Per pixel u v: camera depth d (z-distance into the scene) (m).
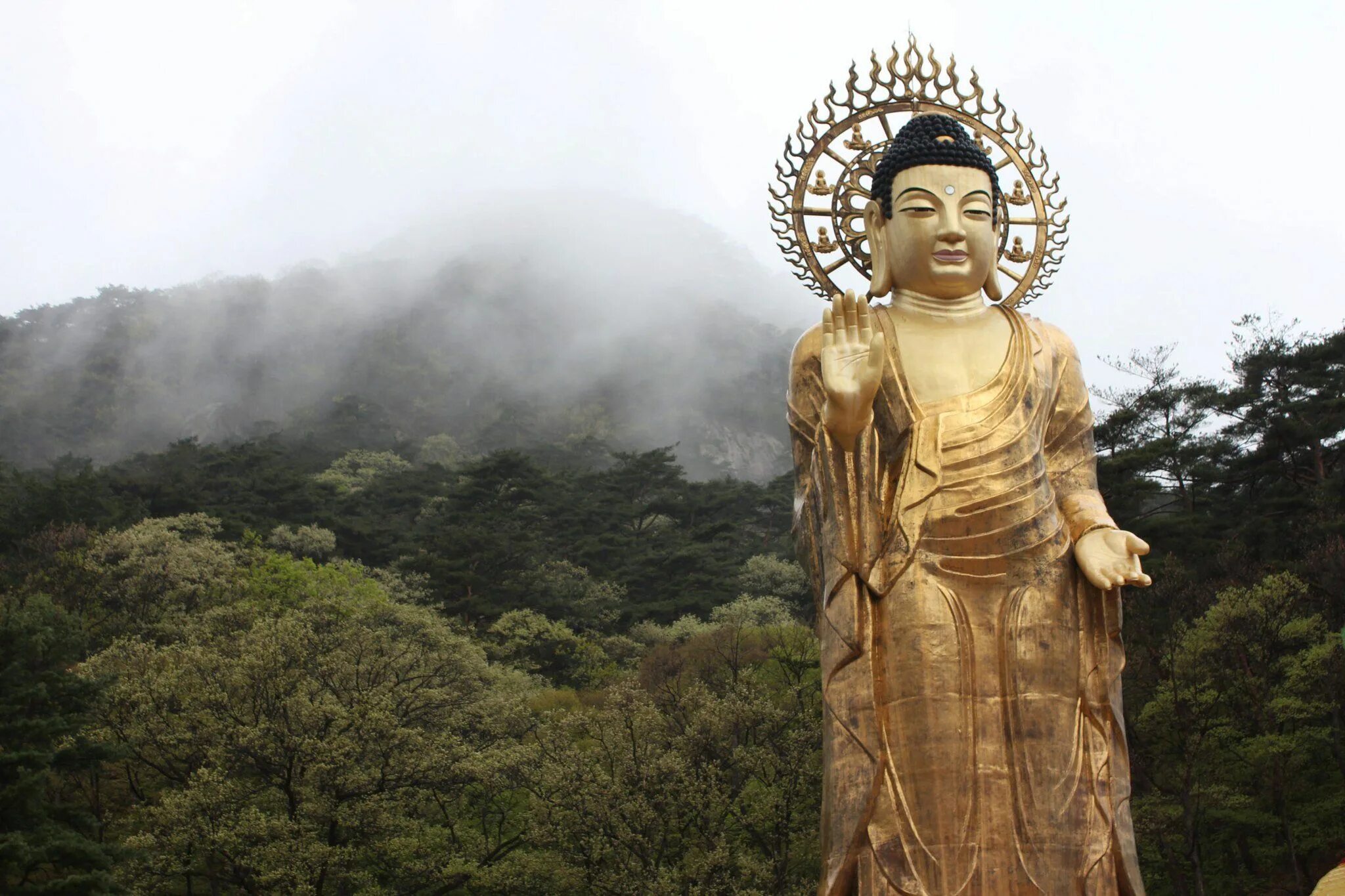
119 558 65.31
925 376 12.80
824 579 12.55
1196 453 50.78
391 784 36.53
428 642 56.75
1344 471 46.78
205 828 33.25
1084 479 13.02
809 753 35.03
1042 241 14.65
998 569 12.03
